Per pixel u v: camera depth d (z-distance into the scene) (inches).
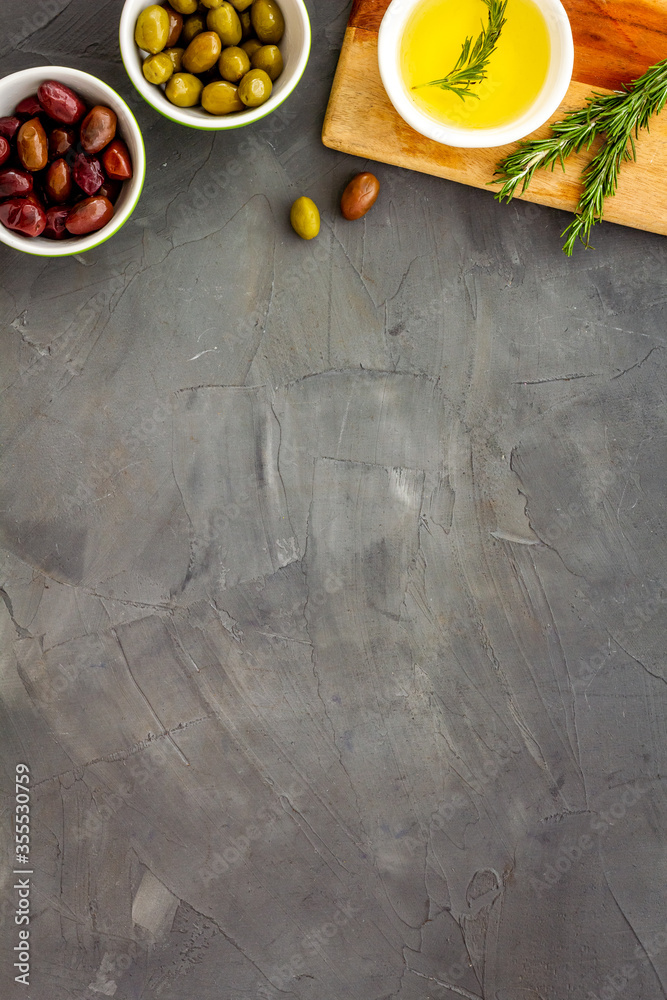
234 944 41.3
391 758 41.4
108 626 39.6
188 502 39.4
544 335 39.8
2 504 38.7
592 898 42.4
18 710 39.5
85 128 31.1
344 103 35.1
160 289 38.1
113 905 40.6
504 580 41.1
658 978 42.5
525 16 32.7
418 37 33.0
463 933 41.9
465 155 35.7
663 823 42.2
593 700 41.9
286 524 39.9
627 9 34.5
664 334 40.2
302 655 40.6
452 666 41.3
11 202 31.0
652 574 41.6
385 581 40.6
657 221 36.7
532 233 38.9
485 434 40.2
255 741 40.8
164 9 31.2
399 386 39.5
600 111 33.9
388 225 38.4
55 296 37.7
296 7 31.3
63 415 38.5
